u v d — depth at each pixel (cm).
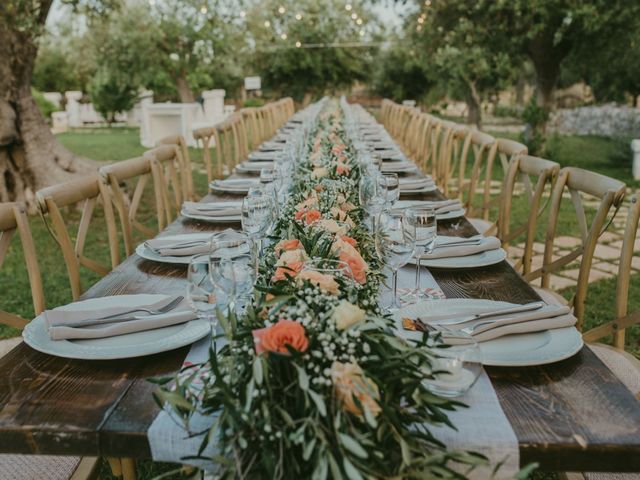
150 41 1753
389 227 145
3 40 594
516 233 303
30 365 122
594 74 1186
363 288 119
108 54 1772
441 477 85
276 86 2386
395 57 2314
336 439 83
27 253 196
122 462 170
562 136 1287
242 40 1958
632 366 184
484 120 2228
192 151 1205
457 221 244
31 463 140
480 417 103
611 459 97
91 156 1177
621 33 859
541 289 250
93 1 735
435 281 173
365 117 888
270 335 88
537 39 945
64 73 2650
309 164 301
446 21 988
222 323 97
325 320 95
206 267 120
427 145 640
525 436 98
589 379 116
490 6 865
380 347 94
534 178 842
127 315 140
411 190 311
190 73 1925
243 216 180
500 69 1142
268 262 137
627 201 668
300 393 86
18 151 630
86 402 109
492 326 130
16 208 195
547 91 1011
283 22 2252
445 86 1692
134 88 1991
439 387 105
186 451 100
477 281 173
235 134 628
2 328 353
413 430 97
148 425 102
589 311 365
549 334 129
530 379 116
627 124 1005
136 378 117
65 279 436
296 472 85
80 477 137
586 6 767
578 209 238
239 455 87
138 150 1293
